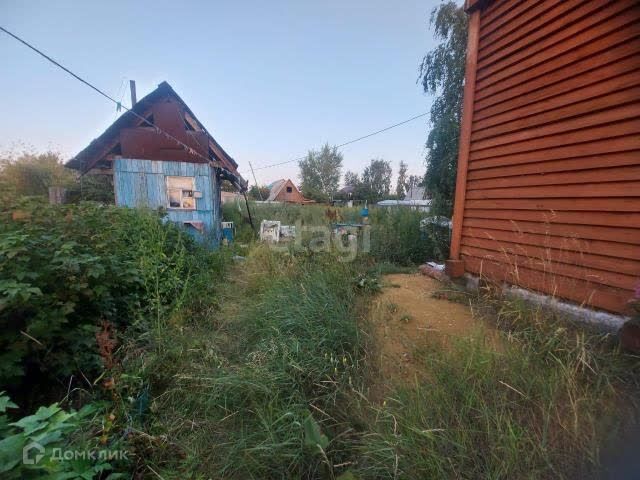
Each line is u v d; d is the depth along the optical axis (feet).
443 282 10.90
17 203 6.88
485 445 3.80
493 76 8.60
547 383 4.36
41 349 5.31
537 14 7.09
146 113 19.66
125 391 5.28
